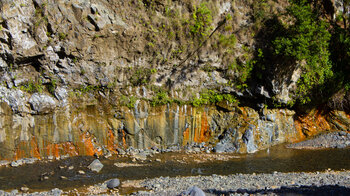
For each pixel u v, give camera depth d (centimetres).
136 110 1795
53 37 1627
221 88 1962
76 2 1691
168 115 1862
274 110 2020
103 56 1747
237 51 1988
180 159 1650
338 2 2216
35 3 1602
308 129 2083
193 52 1923
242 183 1229
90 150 1672
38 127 1581
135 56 1825
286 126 2031
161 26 1872
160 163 1576
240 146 1802
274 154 1750
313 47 1844
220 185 1198
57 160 1560
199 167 1523
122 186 1234
